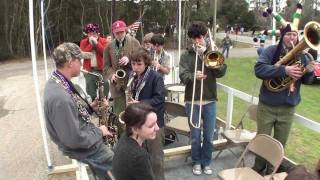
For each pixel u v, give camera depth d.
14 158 5.31
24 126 6.89
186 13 28.91
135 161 2.28
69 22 28.38
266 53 3.65
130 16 32.72
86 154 2.99
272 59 3.61
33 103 8.88
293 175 1.74
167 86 6.75
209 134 4.15
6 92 10.51
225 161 4.68
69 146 2.84
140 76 3.62
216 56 3.80
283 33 3.52
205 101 4.05
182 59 4.09
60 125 2.74
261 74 3.58
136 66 3.56
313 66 3.50
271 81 3.66
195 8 29.41
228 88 5.24
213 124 4.14
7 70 16.55
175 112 5.20
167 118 5.43
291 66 3.41
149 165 2.37
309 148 5.39
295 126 6.47
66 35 28.05
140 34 25.19
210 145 4.21
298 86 3.73
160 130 3.58
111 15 30.16
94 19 29.61
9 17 23.88
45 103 2.78
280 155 3.27
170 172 4.36
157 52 4.98
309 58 3.54
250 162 4.62
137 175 2.30
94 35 6.30
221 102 8.45
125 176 2.31
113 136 3.84
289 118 3.79
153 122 2.38
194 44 3.86
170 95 6.49
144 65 3.58
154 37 4.95
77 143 2.82
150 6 32.47
